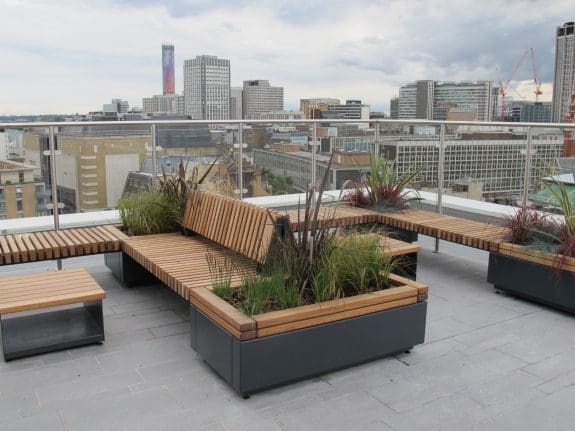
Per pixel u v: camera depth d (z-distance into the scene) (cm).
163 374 310
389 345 324
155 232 507
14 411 271
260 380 281
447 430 255
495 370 316
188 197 499
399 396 286
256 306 291
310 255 322
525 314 407
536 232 440
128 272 464
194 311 320
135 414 267
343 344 305
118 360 328
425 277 503
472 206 636
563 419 265
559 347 349
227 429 254
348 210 598
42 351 335
